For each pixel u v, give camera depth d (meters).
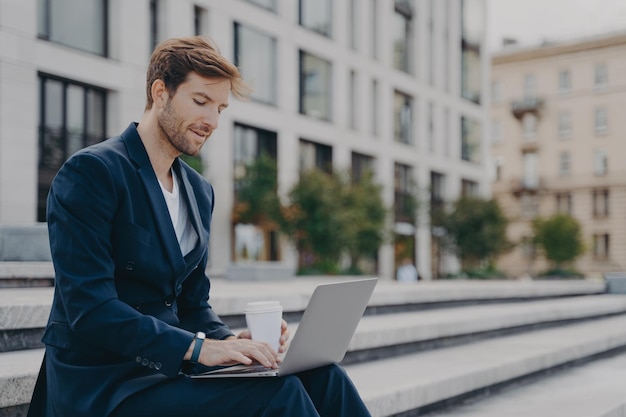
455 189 36.25
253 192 22.23
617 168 48.22
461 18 37.75
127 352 2.13
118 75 18.92
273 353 2.29
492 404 4.56
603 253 48.59
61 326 2.22
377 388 3.91
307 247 22.98
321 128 26.64
